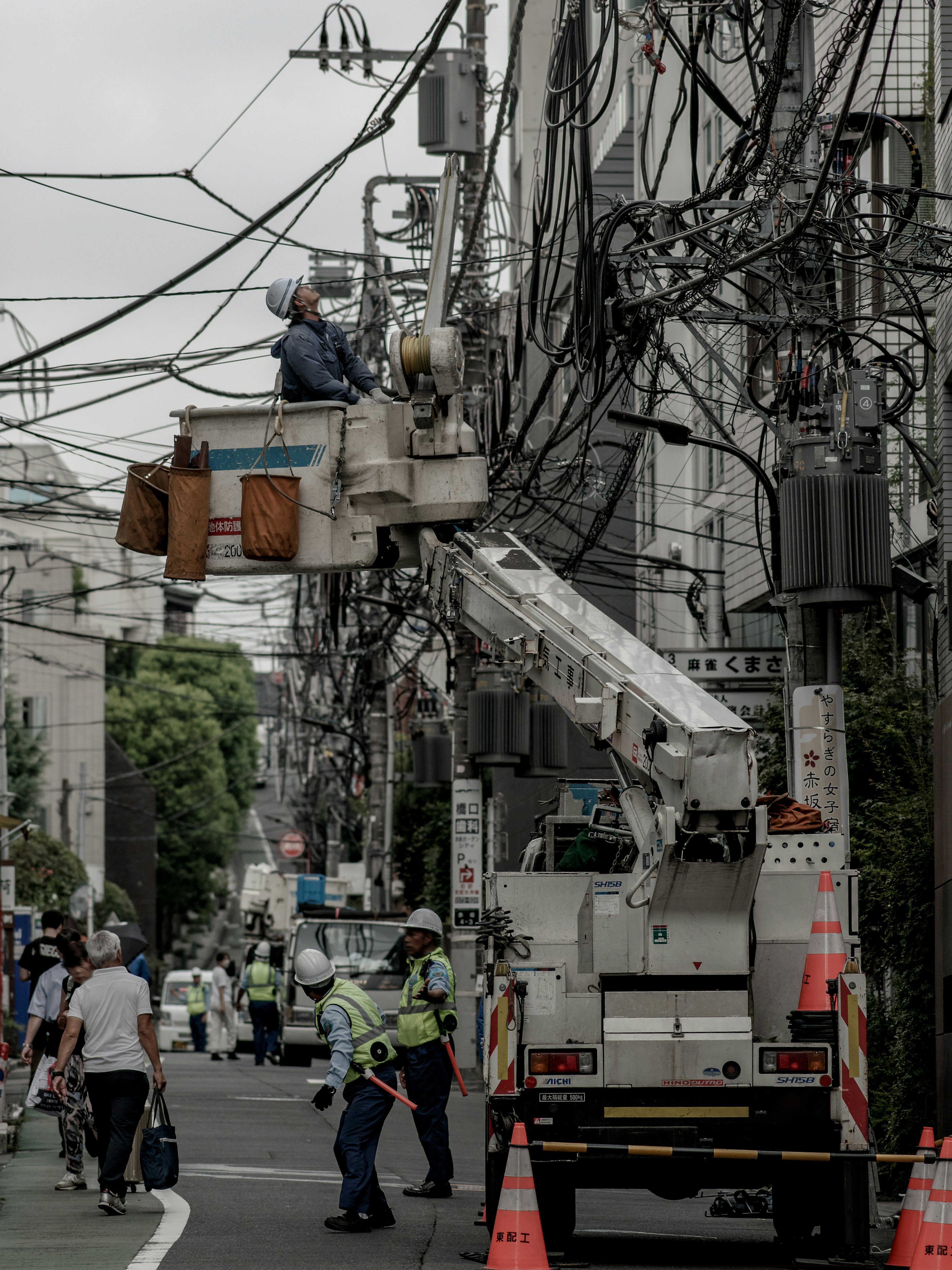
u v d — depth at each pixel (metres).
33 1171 33.03
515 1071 22.89
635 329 35.69
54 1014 32.38
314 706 121.19
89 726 183.25
